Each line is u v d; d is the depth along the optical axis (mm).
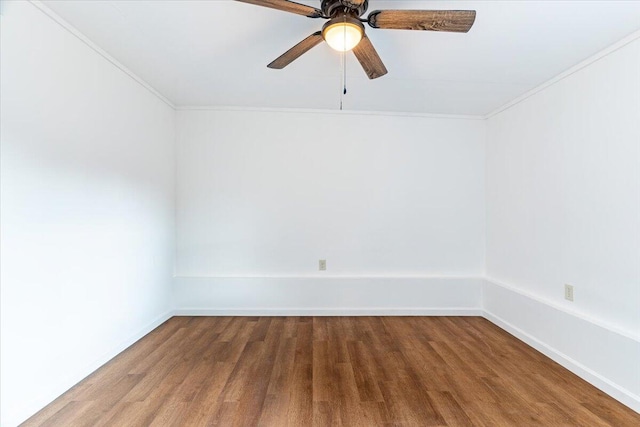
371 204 3471
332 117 3447
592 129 2191
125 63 2418
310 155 3439
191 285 3369
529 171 2818
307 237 3438
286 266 3432
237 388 1995
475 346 2656
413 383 2068
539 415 1758
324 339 2762
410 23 1471
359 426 1662
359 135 3463
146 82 2771
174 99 3189
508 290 3002
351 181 3459
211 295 3377
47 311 1817
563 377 2168
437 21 1453
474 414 1762
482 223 3490
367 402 1861
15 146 1630
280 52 2236
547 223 2600
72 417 1706
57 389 1877
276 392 1956
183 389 1979
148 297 2891
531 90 2785
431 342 2727
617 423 1697
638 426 1673
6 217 1588
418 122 3484
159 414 1741
